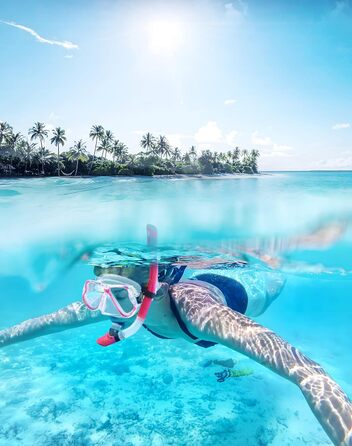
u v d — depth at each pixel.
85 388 5.62
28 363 6.68
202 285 3.36
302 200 8.34
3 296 17.98
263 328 2.49
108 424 4.60
